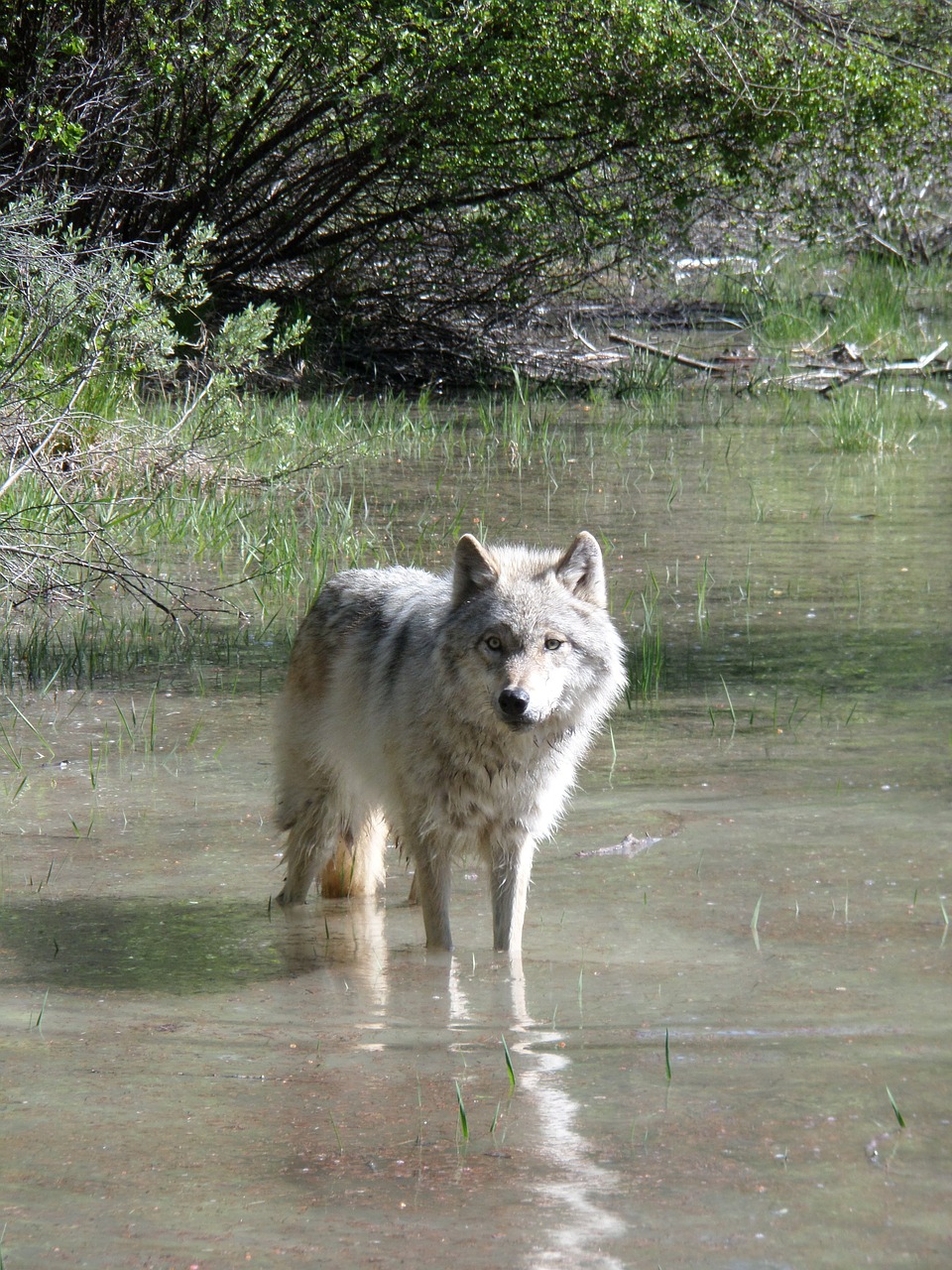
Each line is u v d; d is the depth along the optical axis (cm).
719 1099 604
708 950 798
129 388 2309
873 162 3666
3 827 1027
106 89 2806
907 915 834
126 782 1127
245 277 3553
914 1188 521
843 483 2422
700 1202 516
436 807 853
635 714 1280
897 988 732
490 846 858
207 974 789
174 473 2231
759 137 3116
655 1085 621
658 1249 485
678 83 3119
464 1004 740
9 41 2809
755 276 4541
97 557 1803
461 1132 580
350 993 761
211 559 1914
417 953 830
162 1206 523
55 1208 521
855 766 1116
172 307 2648
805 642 1495
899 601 1647
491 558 880
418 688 872
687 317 4338
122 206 3206
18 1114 604
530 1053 667
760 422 3130
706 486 2405
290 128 3200
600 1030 694
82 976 782
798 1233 493
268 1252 489
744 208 3647
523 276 3550
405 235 3497
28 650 1508
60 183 2847
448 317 3716
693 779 1105
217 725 1270
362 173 3338
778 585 1738
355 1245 493
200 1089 630
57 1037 695
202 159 3256
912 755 1134
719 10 3206
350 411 3161
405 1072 648
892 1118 580
